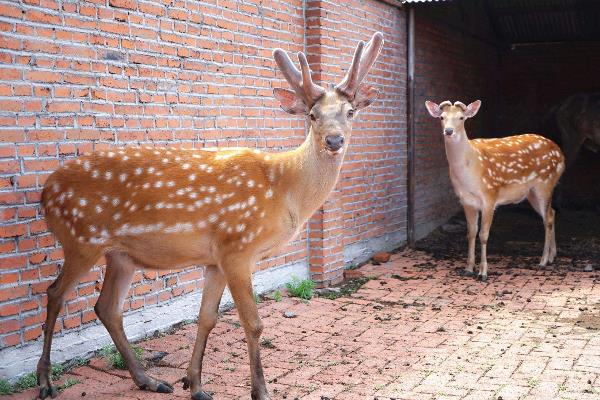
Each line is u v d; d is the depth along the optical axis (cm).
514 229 1136
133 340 541
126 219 418
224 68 625
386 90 931
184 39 577
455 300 701
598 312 647
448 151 788
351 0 823
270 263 698
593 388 449
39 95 458
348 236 841
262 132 683
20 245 448
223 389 454
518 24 1349
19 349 450
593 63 1363
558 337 568
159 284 565
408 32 983
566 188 1375
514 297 710
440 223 1143
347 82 411
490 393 444
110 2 507
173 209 416
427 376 480
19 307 449
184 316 593
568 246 994
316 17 738
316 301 688
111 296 448
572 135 1262
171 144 570
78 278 425
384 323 616
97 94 500
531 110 1416
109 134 512
